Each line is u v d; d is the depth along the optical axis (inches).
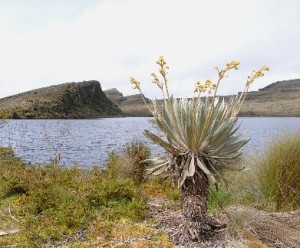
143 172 303.7
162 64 161.8
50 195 219.5
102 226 179.3
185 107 173.3
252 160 270.7
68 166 581.0
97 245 160.6
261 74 165.3
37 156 724.0
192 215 165.8
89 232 175.6
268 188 250.2
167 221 188.5
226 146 177.3
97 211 204.2
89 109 7834.6
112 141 1223.5
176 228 177.5
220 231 173.0
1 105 5575.8
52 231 173.3
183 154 169.6
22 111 5393.7
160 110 185.2
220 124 170.7
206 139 165.8
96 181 256.4
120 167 300.2
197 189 169.0
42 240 167.2
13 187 246.1
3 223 190.4
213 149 174.6
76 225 182.7
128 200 223.5
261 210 226.5
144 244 159.3
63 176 275.9
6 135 1365.7
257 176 262.2
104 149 916.6
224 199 224.8
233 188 247.4
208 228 169.2
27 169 297.9
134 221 190.4
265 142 273.6
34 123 3061.0
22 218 198.4
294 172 249.0
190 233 164.2
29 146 942.4
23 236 170.9
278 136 266.8
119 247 157.1
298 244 169.5
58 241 167.0
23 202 225.1
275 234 176.7
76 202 211.8
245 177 269.9
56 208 208.7
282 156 253.0
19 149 858.1
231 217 185.3
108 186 229.6
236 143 177.9
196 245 159.6
